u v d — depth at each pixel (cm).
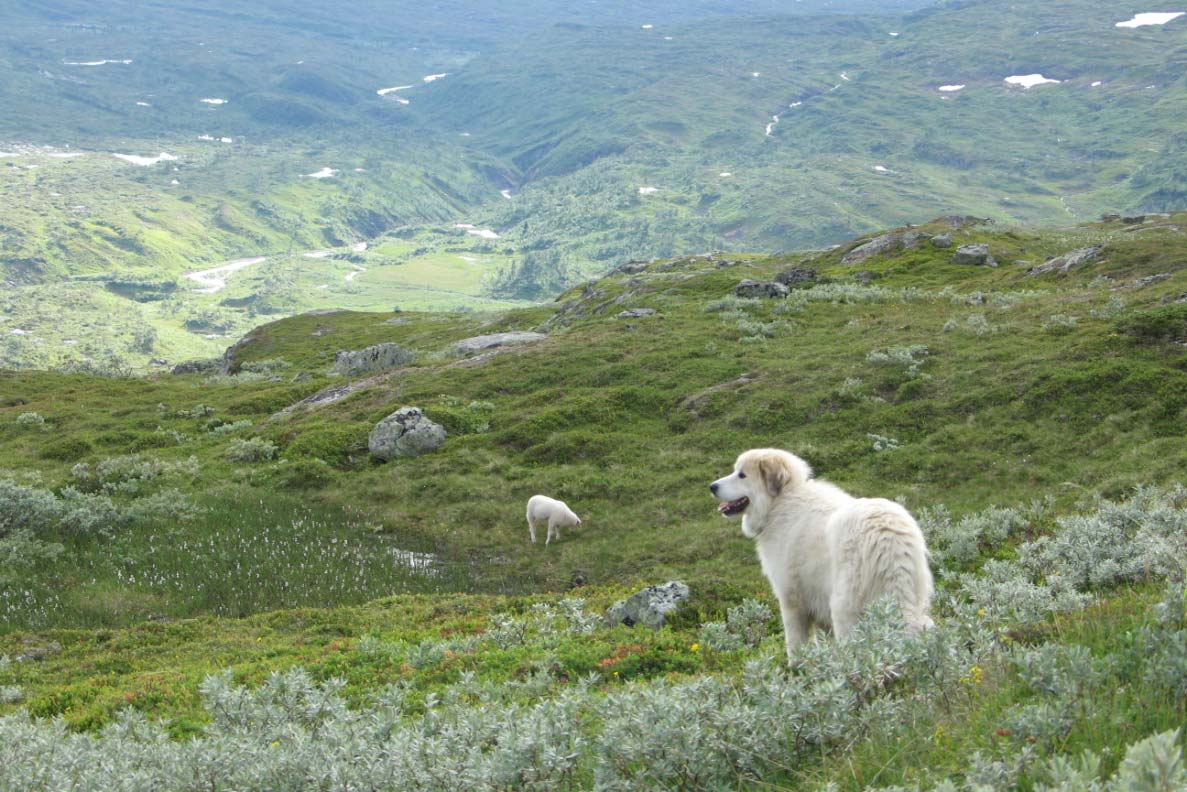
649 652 1253
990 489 2766
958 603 1005
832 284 6259
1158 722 394
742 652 1222
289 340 10181
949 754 436
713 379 4288
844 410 3650
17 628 2303
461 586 2691
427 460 3800
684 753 458
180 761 638
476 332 8869
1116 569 1157
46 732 809
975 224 9150
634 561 2769
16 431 5725
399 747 550
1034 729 405
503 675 1261
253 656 1767
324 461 3881
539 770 491
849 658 526
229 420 5253
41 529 3027
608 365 4681
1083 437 2917
